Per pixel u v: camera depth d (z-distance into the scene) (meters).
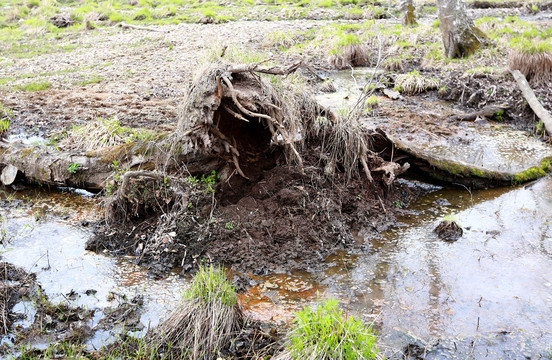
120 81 12.93
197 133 5.73
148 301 4.77
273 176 6.36
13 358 3.98
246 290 4.95
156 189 5.95
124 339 4.25
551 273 5.16
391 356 4.02
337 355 3.64
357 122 7.05
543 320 4.45
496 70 12.59
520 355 4.03
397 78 12.87
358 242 5.86
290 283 5.07
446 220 6.04
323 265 5.38
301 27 22.36
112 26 24.36
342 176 6.70
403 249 5.70
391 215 6.46
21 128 9.41
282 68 5.74
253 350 4.09
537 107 9.66
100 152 7.04
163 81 12.78
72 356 4.00
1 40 20.36
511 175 7.36
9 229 6.16
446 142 9.09
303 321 3.84
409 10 21.20
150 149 6.84
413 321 4.46
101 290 4.96
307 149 6.88
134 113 9.98
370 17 25.59
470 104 11.26
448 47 14.97
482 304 4.69
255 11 28.53
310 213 5.99
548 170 7.77
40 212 6.63
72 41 20.06
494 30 18.08
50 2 31.86
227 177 6.31
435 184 7.38
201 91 5.59
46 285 5.03
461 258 5.48
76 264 5.41
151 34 21.34
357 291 4.92
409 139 9.24
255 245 5.56
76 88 12.35
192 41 19.03
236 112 5.96
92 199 7.04
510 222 6.26
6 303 4.68
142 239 5.75
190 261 5.42
